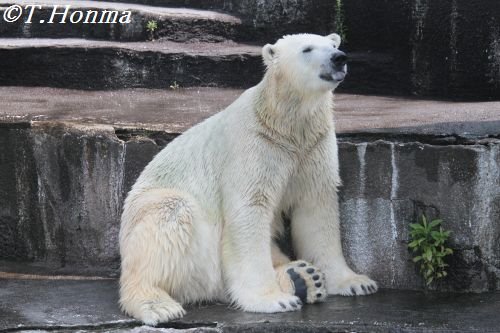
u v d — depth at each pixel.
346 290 10.09
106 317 9.44
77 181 11.41
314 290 9.78
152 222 9.59
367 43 16.12
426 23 14.88
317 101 9.68
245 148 9.73
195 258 9.71
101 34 16.78
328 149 10.05
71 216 11.51
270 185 9.73
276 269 9.99
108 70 15.57
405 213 10.49
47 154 11.48
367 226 10.63
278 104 9.66
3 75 15.64
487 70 14.33
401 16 15.31
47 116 12.34
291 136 9.75
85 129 11.35
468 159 10.16
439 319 9.15
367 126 11.36
